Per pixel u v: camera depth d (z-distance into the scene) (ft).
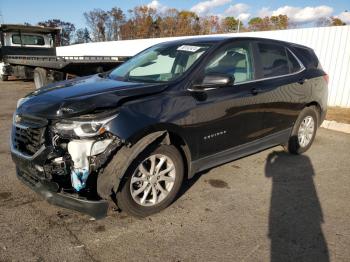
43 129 9.89
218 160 12.89
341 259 9.12
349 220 11.12
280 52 15.69
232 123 12.80
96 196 10.12
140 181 10.68
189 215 11.20
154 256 9.09
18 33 46.01
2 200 11.75
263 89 13.91
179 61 12.87
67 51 65.87
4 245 9.30
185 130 11.12
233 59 13.32
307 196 12.76
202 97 11.66
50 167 9.71
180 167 11.48
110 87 11.43
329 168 15.65
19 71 44.04
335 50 27.91
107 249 9.32
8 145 17.80
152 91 10.84
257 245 9.66
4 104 30.12
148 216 11.03
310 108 17.07
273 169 15.30
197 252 9.30
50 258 8.86
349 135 21.50
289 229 10.50
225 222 10.82
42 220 10.60
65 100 10.16
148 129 10.07
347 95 27.76
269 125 14.70
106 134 9.53
